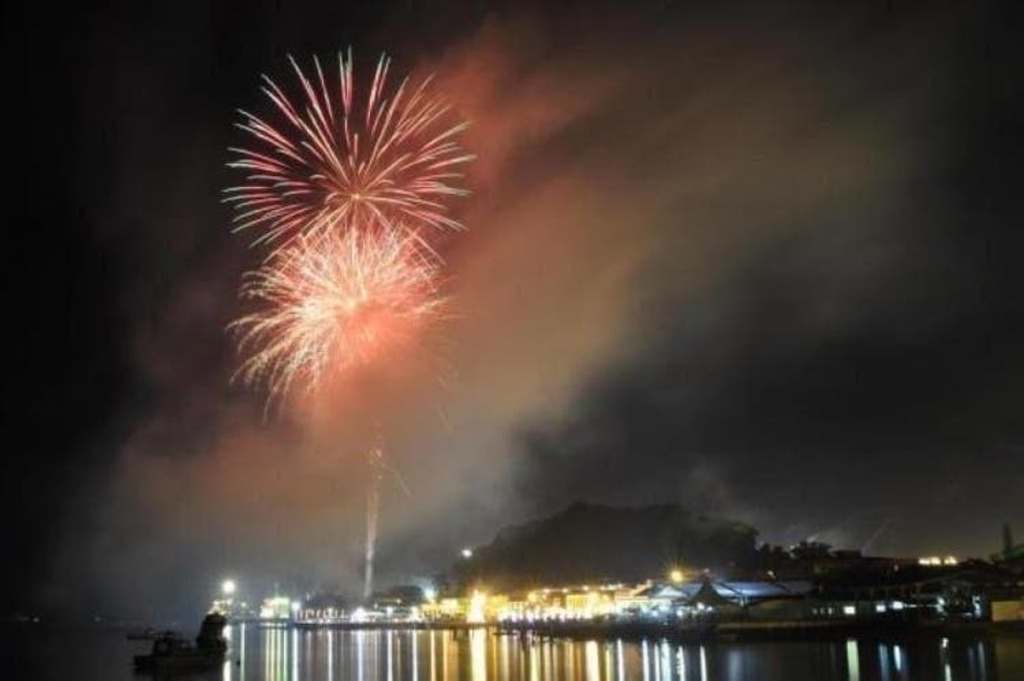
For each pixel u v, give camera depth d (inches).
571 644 4635.8
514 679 2997.0
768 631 3954.2
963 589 4089.6
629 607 5442.9
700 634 4089.6
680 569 6245.1
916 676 2440.9
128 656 5920.3
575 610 6284.5
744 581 4911.4
